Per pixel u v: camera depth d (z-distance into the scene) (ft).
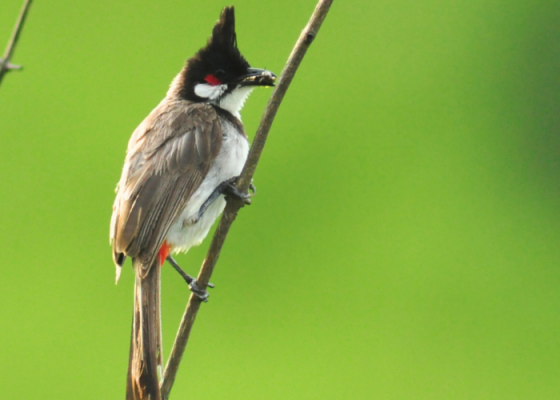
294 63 23.34
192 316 24.12
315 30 22.80
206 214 27.89
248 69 30.68
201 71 30.71
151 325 24.79
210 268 24.22
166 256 27.91
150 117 29.30
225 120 29.60
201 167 27.63
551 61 48.96
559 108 48.26
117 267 26.89
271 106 23.59
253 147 24.02
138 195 26.71
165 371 23.98
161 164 27.27
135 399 23.49
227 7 30.63
